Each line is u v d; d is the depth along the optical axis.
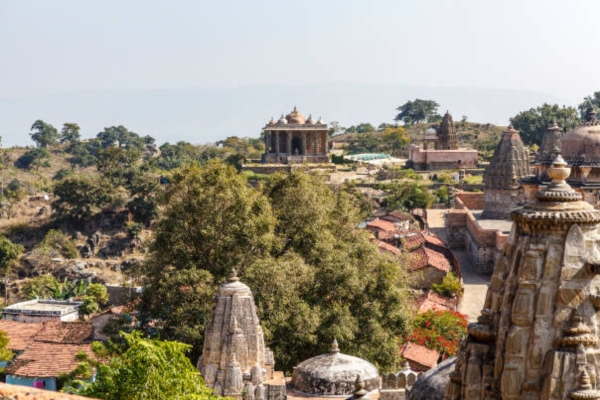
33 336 74.56
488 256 111.81
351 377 42.56
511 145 132.25
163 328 60.97
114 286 111.69
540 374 17.47
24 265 140.75
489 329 18.64
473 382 18.55
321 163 191.12
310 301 61.53
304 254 67.25
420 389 25.77
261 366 44.31
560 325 17.39
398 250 103.81
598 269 17.08
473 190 173.75
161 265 63.69
